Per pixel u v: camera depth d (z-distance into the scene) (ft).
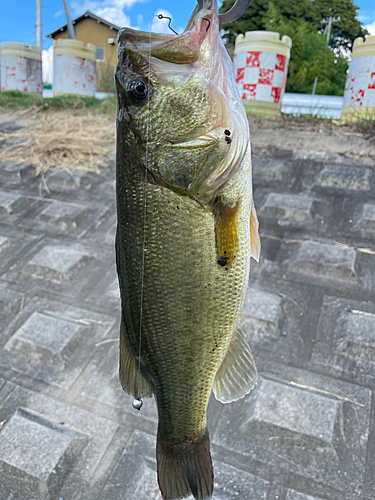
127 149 2.45
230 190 2.57
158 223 2.46
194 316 2.61
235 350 3.00
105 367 5.51
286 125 11.32
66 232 8.16
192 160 2.43
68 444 4.54
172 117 2.39
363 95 11.01
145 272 2.54
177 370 2.73
